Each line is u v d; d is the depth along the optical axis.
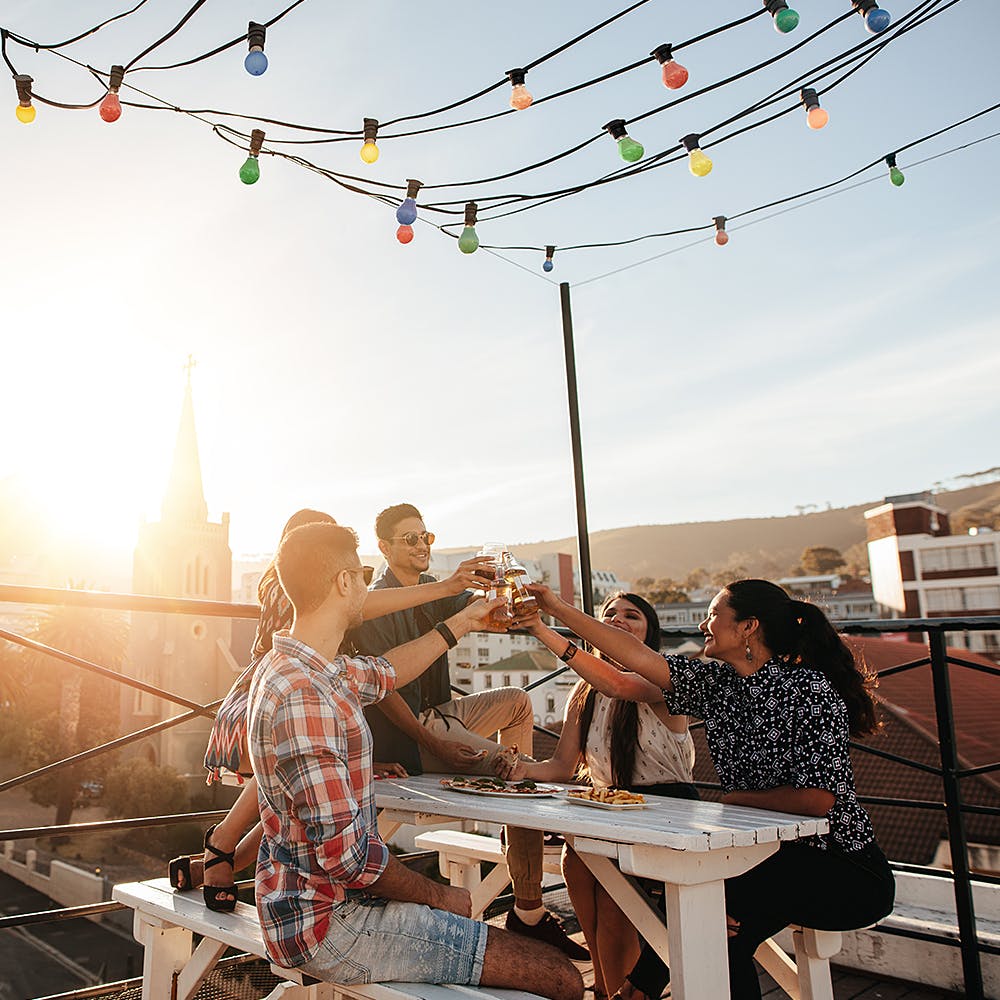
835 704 1.97
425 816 2.20
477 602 2.26
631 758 2.45
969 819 12.12
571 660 2.34
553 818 1.67
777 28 2.08
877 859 1.94
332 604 1.76
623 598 2.69
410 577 2.81
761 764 1.99
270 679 1.64
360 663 1.85
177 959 2.24
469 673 63.69
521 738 3.01
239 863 2.16
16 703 44.84
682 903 1.57
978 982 2.65
